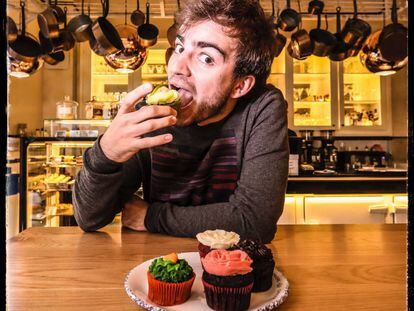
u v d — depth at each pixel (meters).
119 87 3.38
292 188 2.39
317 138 3.13
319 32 2.15
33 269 0.65
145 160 1.09
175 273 0.52
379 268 0.68
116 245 0.82
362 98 3.36
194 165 1.07
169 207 0.92
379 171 2.44
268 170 0.92
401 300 0.54
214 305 0.51
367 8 2.49
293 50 2.21
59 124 2.36
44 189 2.16
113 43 1.79
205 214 0.88
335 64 3.22
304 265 0.70
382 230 0.99
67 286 0.58
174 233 0.89
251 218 0.86
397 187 2.38
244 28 0.88
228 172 1.06
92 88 3.31
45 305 0.51
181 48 0.92
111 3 2.45
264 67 0.98
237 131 1.03
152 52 3.28
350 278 0.63
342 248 0.81
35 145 2.09
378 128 3.20
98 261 0.71
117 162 0.83
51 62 2.01
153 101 0.79
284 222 2.38
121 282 0.60
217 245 0.63
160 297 0.52
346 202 2.38
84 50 3.22
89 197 0.86
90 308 0.50
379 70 2.01
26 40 1.54
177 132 1.04
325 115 3.36
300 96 3.35
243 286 0.50
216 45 0.87
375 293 0.56
